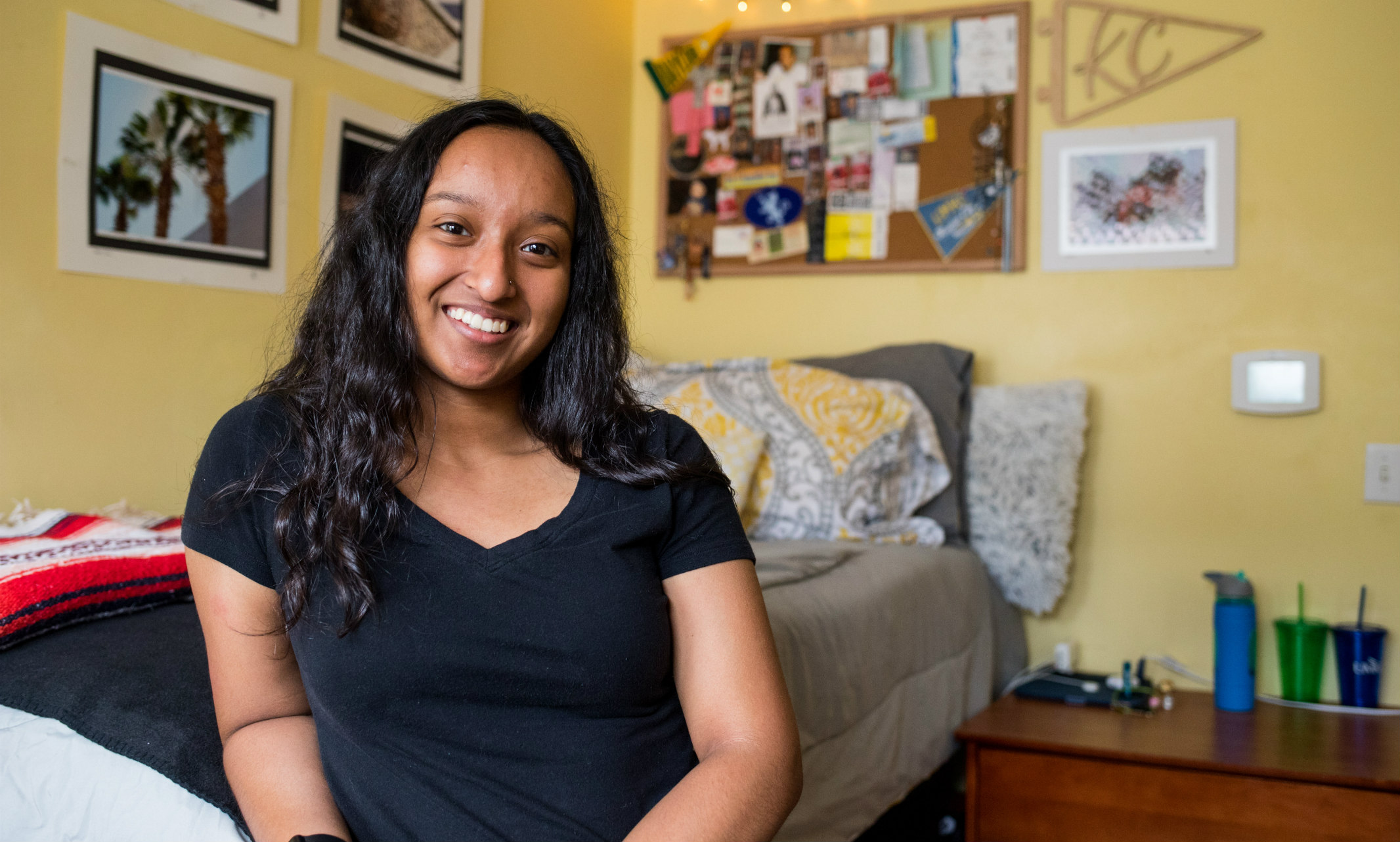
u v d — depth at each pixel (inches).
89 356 65.4
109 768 36.9
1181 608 99.7
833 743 59.5
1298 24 97.3
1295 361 95.5
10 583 43.6
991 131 106.7
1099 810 76.4
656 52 121.4
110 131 65.9
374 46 85.0
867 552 80.6
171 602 51.9
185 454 71.5
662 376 99.8
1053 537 97.0
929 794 89.9
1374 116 94.9
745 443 90.9
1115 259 102.2
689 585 37.3
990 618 93.7
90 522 57.9
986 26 107.3
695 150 118.0
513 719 32.9
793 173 114.2
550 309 36.4
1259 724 84.1
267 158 75.9
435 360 35.7
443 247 35.0
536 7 105.0
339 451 33.4
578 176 39.4
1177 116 101.3
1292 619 95.6
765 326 115.6
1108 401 102.7
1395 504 93.4
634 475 36.5
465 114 36.7
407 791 32.1
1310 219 96.6
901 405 94.0
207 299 72.5
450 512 34.7
